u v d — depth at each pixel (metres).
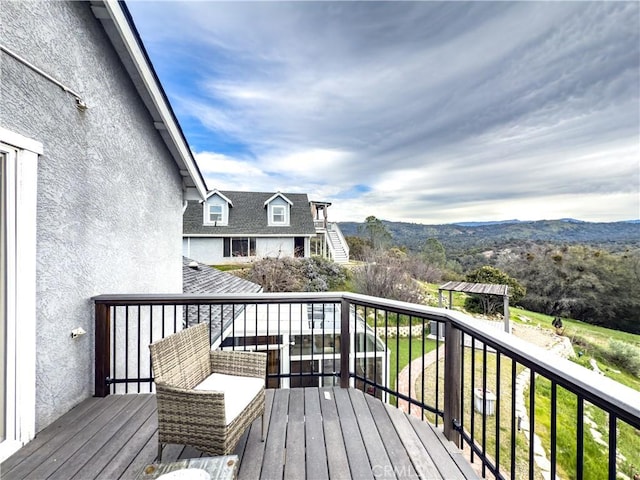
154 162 4.28
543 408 6.20
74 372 2.65
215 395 1.83
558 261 14.31
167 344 2.10
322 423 2.48
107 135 3.14
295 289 15.22
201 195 5.86
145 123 3.99
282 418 2.55
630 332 11.90
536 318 13.62
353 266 17.66
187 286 6.33
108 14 2.89
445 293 17.05
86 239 2.82
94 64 2.93
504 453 4.82
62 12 2.52
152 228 4.24
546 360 1.30
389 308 2.67
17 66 2.10
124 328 3.47
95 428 2.35
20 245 2.13
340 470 1.95
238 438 1.97
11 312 2.10
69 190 2.60
